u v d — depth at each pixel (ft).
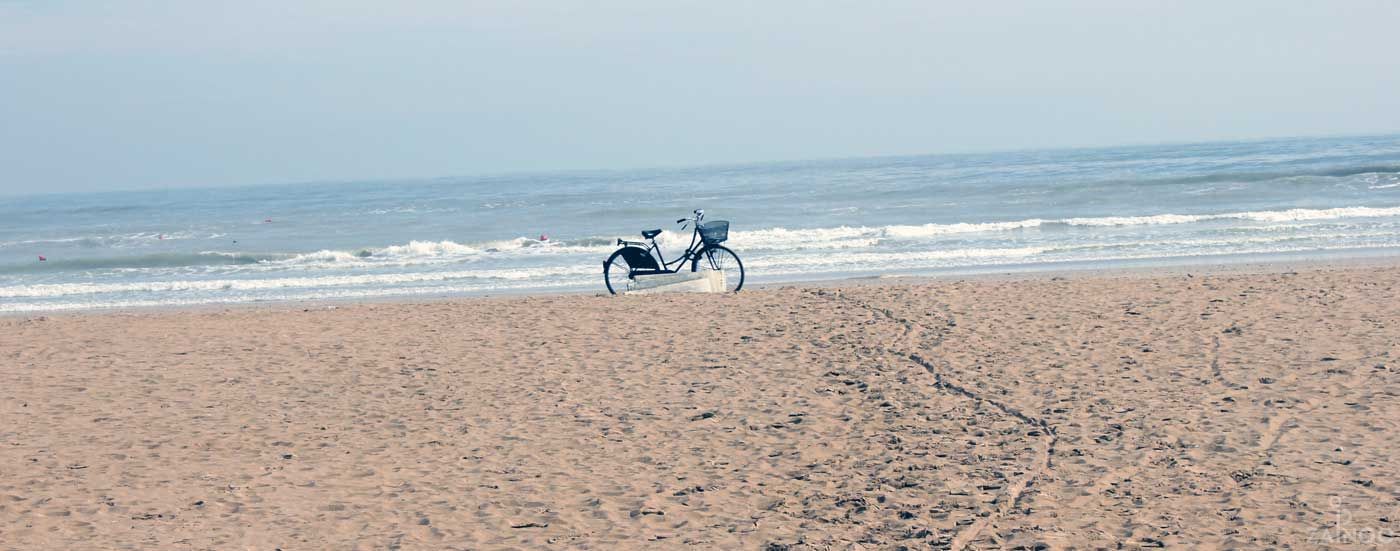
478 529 17.92
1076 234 81.15
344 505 19.61
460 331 40.93
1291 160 201.67
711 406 26.27
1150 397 24.39
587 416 25.94
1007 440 21.65
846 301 42.98
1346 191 107.34
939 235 87.30
